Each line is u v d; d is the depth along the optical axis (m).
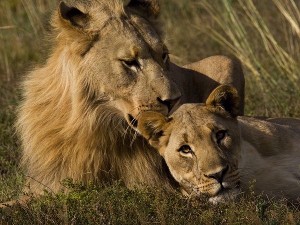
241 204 10.49
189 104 11.16
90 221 10.27
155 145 11.21
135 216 10.44
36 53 20.36
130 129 11.77
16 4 23.47
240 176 10.88
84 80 11.66
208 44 20.94
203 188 10.50
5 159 14.21
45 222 10.40
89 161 11.80
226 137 10.69
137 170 11.87
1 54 21.05
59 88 11.95
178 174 10.87
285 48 19.53
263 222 9.94
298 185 11.42
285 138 12.24
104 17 11.73
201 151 10.50
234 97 10.90
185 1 22.94
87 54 11.64
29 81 12.49
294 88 16.56
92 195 11.02
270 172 11.52
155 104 11.22
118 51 11.46
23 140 12.45
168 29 21.69
